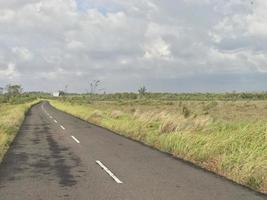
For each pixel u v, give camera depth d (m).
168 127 19.84
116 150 16.69
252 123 14.38
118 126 26.50
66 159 14.28
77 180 10.51
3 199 8.45
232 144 12.71
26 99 121.69
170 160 13.88
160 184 9.92
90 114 39.50
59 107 72.25
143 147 17.75
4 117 33.94
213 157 12.66
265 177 9.64
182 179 10.55
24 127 29.77
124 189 9.38
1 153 15.12
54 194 8.91
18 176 11.12
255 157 10.86
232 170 10.89
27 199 8.45
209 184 9.93
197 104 65.06
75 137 22.34
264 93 120.88
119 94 152.25
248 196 8.70
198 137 14.91
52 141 20.33
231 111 44.62
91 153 15.82
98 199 8.45
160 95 148.12
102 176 11.03
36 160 14.09
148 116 25.53
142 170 11.92
